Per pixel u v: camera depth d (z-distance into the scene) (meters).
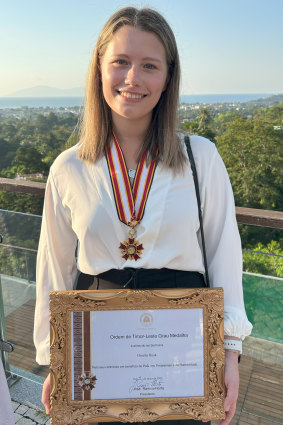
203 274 1.19
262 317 1.68
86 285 1.18
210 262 1.18
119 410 1.06
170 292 1.03
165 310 1.04
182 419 1.09
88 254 1.14
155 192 1.09
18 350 2.11
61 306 1.04
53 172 1.20
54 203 1.21
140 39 1.03
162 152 1.12
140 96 1.05
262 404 1.74
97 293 1.04
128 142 1.17
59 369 1.05
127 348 1.05
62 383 1.05
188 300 1.03
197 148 1.14
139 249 1.09
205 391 1.05
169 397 1.06
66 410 1.06
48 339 1.24
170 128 1.12
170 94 1.13
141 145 1.16
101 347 1.05
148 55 1.03
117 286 1.12
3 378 1.26
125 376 1.06
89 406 1.06
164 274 1.11
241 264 1.15
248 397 1.77
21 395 2.00
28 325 2.04
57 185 1.19
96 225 1.11
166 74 1.09
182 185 1.10
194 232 1.12
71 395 1.06
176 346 1.05
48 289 1.25
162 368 1.05
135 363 1.05
